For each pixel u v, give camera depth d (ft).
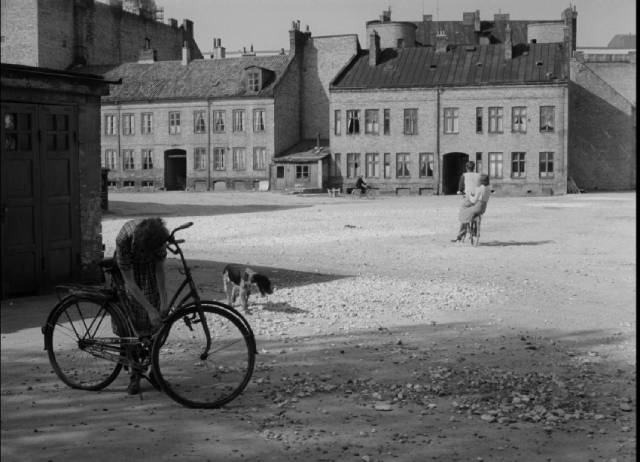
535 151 221.05
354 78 236.02
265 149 243.40
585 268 56.80
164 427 20.92
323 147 244.42
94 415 21.89
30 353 28.76
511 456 19.01
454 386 25.16
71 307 25.04
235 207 152.25
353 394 24.22
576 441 20.03
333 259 62.69
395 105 230.68
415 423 21.47
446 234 88.07
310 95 262.47
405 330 34.12
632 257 63.98
